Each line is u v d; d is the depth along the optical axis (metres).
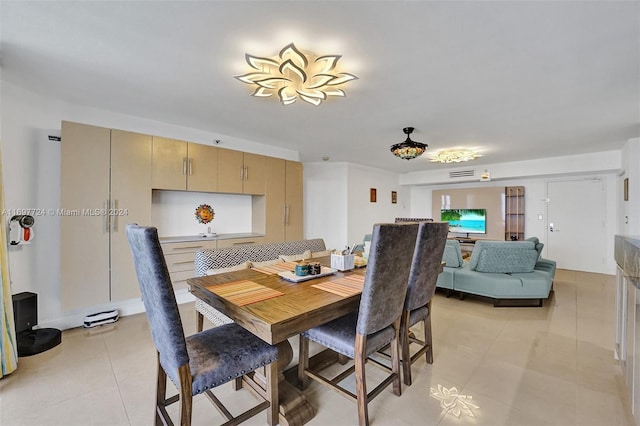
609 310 3.38
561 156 5.25
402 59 1.99
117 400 1.76
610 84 2.36
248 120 3.33
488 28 1.65
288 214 4.59
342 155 5.45
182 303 3.51
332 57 1.86
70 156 2.68
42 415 1.62
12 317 2.07
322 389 1.89
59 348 2.41
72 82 2.39
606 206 5.42
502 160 5.74
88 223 2.78
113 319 2.95
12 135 2.49
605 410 1.68
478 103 2.78
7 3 1.44
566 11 1.50
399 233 1.51
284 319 1.24
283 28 1.66
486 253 3.57
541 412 1.67
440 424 1.58
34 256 2.65
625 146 4.30
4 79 2.35
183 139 3.59
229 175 3.88
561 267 5.93
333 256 2.24
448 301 3.75
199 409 1.70
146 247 1.14
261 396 1.68
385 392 1.85
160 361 1.45
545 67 2.09
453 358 2.28
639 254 1.48
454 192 7.52
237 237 3.97
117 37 1.76
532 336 2.68
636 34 1.69
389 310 1.61
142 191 3.10
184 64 2.08
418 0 1.43
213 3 1.46
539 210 6.21
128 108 2.97
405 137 4.04
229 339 1.55
